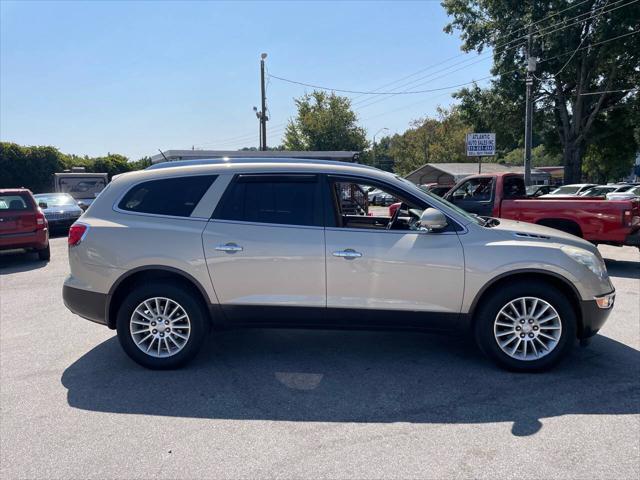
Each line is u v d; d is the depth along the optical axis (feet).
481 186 32.12
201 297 14.39
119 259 14.10
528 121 77.87
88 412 11.89
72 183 71.67
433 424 11.14
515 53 91.35
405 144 201.87
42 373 14.35
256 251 13.91
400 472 9.30
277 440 10.52
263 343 16.72
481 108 102.83
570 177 100.27
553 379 13.48
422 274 13.70
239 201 14.37
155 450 10.18
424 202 14.33
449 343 16.56
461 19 100.32
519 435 10.60
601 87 97.35
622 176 209.15
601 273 13.89
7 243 33.09
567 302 13.55
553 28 84.33
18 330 18.75
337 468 9.46
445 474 9.22
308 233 13.94
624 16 79.15
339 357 15.37
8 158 116.98
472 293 13.70
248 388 13.17
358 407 12.02
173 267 14.05
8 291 25.81
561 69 87.61
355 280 13.80
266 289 14.02
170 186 14.71
